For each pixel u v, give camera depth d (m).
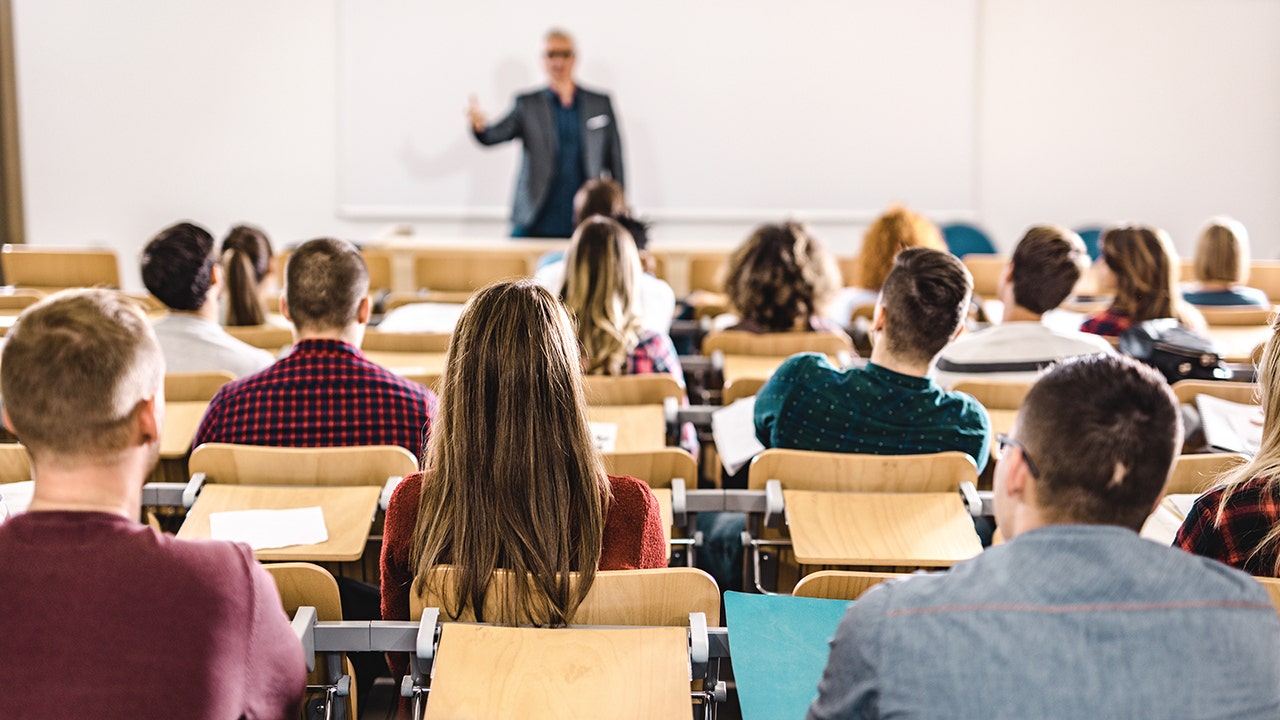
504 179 7.23
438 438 1.61
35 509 1.22
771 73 7.12
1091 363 1.20
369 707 1.94
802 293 3.38
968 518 1.98
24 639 1.16
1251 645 1.10
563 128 6.31
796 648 1.51
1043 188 7.34
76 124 7.14
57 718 1.16
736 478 2.65
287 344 3.47
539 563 1.55
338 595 1.58
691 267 5.23
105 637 1.17
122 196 7.23
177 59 7.10
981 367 2.82
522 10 7.02
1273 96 7.24
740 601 1.60
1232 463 2.08
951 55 7.12
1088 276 4.88
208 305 2.99
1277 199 7.37
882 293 2.23
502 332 1.59
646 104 7.15
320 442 2.27
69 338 1.20
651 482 2.14
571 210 6.39
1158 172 7.33
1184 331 3.04
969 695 1.08
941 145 7.22
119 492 1.24
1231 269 3.95
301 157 7.21
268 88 7.13
